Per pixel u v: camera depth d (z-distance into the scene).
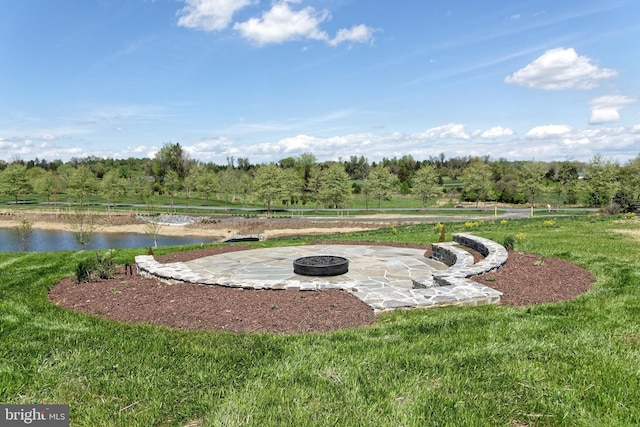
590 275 7.72
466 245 11.59
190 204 55.16
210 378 3.46
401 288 7.33
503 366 3.55
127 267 9.55
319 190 46.19
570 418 2.80
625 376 3.35
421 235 16.75
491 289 6.46
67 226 36.59
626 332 4.38
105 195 47.16
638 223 17.16
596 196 41.16
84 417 2.93
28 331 4.86
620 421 2.75
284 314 5.53
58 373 3.62
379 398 3.07
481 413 2.85
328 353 3.96
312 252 11.91
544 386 3.20
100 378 3.49
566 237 13.13
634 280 7.05
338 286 6.66
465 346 4.07
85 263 8.20
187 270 8.08
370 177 48.19
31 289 7.35
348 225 33.56
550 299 6.16
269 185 44.09
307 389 3.22
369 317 5.39
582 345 4.00
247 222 36.28
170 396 3.16
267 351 4.09
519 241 11.98
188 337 4.59
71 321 5.35
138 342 4.41
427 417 2.81
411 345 4.11
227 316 5.50
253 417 2.84
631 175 38.44
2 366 3.76
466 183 49.84
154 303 6.20
